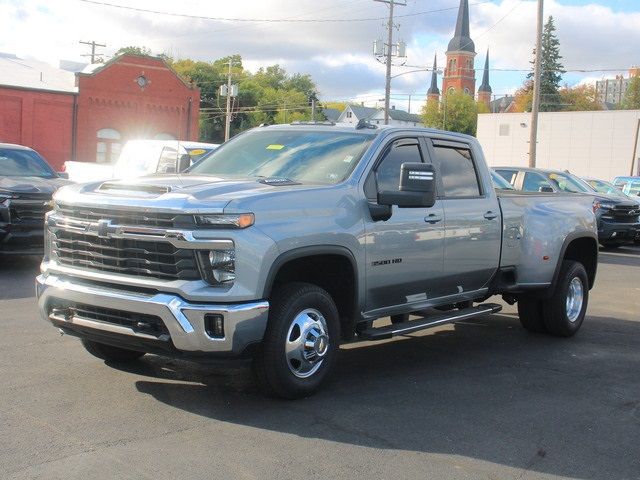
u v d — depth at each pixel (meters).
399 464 4.29
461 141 6.96
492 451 4.59
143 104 43.00
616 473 4.36
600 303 10.73
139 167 14.95
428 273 6.30
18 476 3.87
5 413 4.82
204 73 100.50
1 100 38.31
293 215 5.05
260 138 6.70
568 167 57.81
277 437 4.60
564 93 103.12
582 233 8.22
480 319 9.15
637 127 51.59
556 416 5.36
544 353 7.41
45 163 12.62
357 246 5.51
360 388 5.79
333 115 131.12
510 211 7.27
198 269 4.66
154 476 3.94
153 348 4.83
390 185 6.00
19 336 6.90
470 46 131.12
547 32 98.81
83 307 5.06
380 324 8.35
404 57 47.94
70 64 59.34
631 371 6.80
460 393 5.81
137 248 4.82
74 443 4.35
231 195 4.88
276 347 5.02
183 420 4.82
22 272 10.85
